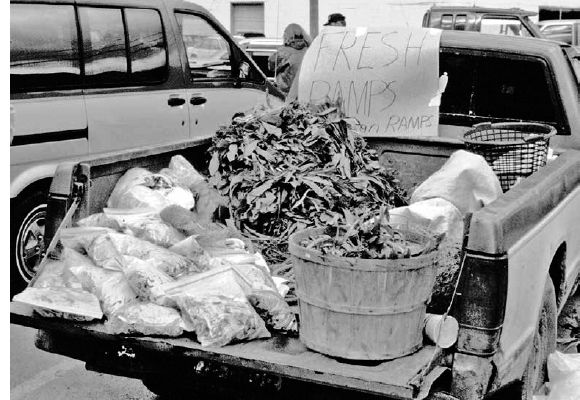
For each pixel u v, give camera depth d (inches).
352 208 139.9
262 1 780.6
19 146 196.4
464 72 194.7
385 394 88.7
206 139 161.6
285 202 137.4
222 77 281.7
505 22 494.0
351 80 188.5
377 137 186.2
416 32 189.3
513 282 102.7
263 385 98.2
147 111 241.6
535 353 127.3
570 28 547.8
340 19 380.5
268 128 148.8
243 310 99.0
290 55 340.8
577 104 187.3
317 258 92.4
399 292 91.0
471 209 131.3
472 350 95.6
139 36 239.5
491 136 169.6
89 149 219.1
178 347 98.5
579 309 182.5
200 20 273.6
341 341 93.7
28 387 155.0
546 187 122.3
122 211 121.4
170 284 103.3
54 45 207.2
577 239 153.5
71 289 107.8
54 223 123.6
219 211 138.7
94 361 109.7
